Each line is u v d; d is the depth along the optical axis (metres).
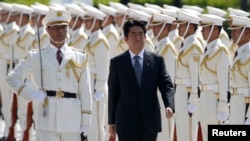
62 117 27.31
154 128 27.95
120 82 28.11
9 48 40.31
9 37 40.34
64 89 27.39
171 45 34.41
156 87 28.16
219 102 31.70
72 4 41.16
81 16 36.31
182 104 33.34
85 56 27.75
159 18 34.81
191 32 33.44
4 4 41.53
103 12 38.25
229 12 36.72
